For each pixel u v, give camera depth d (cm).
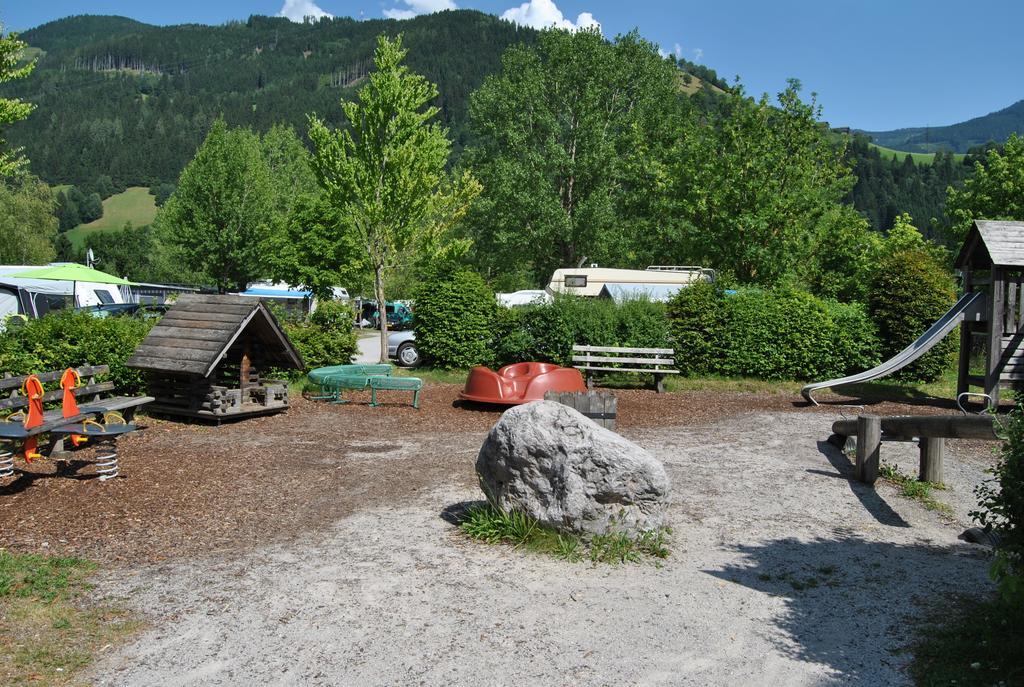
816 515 730
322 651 434
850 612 498
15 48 1252
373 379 1362
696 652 439
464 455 966
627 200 3819
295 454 956
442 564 577
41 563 550
